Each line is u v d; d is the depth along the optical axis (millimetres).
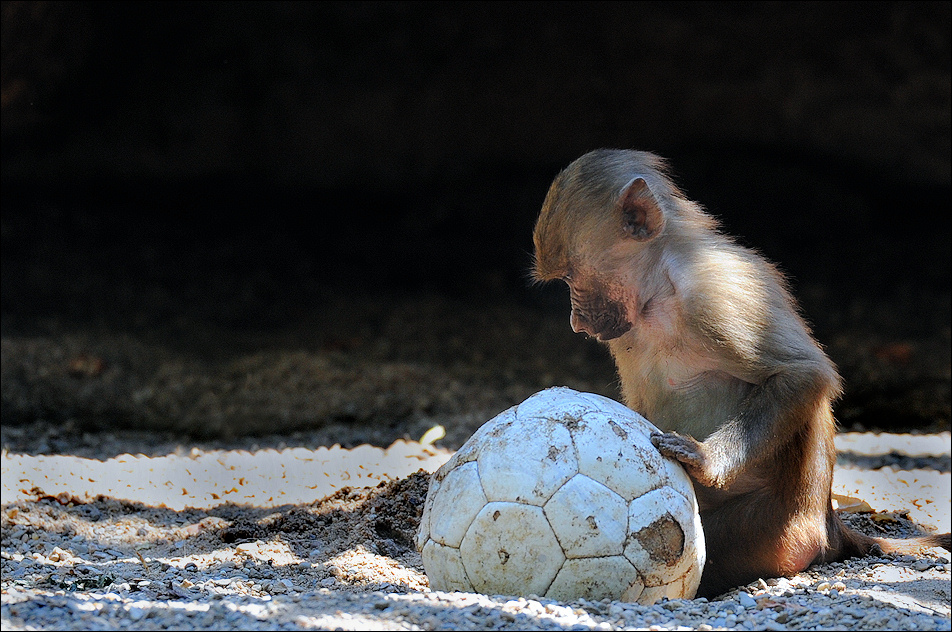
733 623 7660
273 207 34062
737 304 9547
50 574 9922
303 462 16172
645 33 31172
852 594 8945
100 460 16484
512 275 31531
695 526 8578
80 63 31000
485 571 8234
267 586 9562
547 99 32312
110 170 32594
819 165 31891
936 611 8531
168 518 13320
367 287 30641
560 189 10008
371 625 7145
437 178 33938
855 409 21141
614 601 8016
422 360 24406
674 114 31734
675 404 10297
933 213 31812
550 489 8164
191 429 19172
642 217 9703
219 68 32281
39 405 20078
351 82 32594
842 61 30109
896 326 26594
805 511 10180
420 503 12117
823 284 29344
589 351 25453
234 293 29203
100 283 28844
